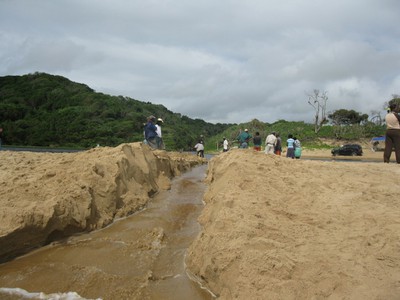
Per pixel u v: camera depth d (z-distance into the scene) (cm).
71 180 641
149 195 920
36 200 543
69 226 556
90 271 431
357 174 813
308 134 5600
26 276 417
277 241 403
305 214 504
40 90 7294
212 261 391
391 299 283
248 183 679
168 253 500
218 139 6931
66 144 4541
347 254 362
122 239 554
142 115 6769
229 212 491
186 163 1872
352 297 294
